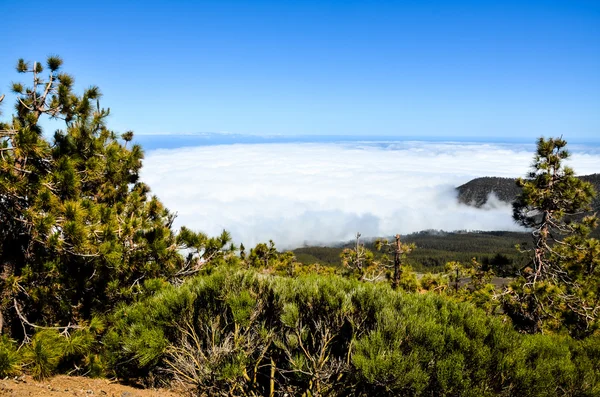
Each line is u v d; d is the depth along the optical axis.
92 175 7.03
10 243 6.61
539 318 9.76
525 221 12.20
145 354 4.54
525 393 3.72
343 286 5.08
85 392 5.16
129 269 7.51
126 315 5.76
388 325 4.05
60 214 5.82
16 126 6.42
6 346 5.22
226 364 4.29
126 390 5.49
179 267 8.42
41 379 5.36
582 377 4.07
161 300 5.11
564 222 11.46
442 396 3.60
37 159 6.13
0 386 4.61
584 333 8.69
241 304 4.52
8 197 5.86
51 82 7.07
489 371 3.80
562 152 11.49
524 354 3.99
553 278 11.12
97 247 6.15
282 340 4.75
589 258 10.79
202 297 5.04
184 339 4.75
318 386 4.24
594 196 10.98
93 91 7.26
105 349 6.04
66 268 6.93
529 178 11.98
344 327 4.80
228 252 8.85
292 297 4.89
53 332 6.10
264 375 4.67
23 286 6.55
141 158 9.34
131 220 7.20
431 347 3.83
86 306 7.27
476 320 4.19
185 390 5.20
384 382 3.65
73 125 7.07
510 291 10.27
